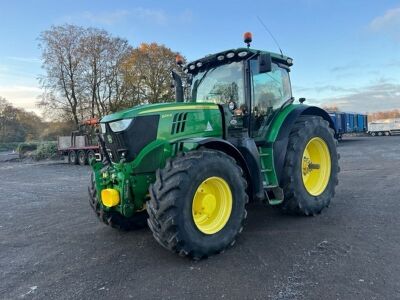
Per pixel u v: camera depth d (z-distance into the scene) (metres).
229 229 4.10
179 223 3.69
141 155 4.25
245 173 4.71
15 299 3.18
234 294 3.08
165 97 29.25
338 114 29.56
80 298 3.14
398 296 2.92
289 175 5.16
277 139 5.22
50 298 3.17
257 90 5.40
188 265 3.75
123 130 4.19
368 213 5.43
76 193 9.20
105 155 4.71
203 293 3.12
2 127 62.44
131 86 30.42
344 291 3.03
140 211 4.93
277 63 5.89
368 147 20.83
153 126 4.33
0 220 6.41
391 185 7.60
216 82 5.56
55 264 4.00
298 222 5.12
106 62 30.22
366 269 3.43
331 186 5.75
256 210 5.87
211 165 3.98
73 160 22.11
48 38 29.36
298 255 3.87
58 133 31.77
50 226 5.76
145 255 4.13
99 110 30.39
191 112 4.60
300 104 6.00
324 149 5.80
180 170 3.79
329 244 4.15
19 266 3.99
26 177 14.49
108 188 4.42
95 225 5.62
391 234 4.40
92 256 4.20
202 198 4.05
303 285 3.17
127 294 3.18
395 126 44.69
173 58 30.73
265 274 3.44
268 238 4.46
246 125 5.23
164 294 3.14
